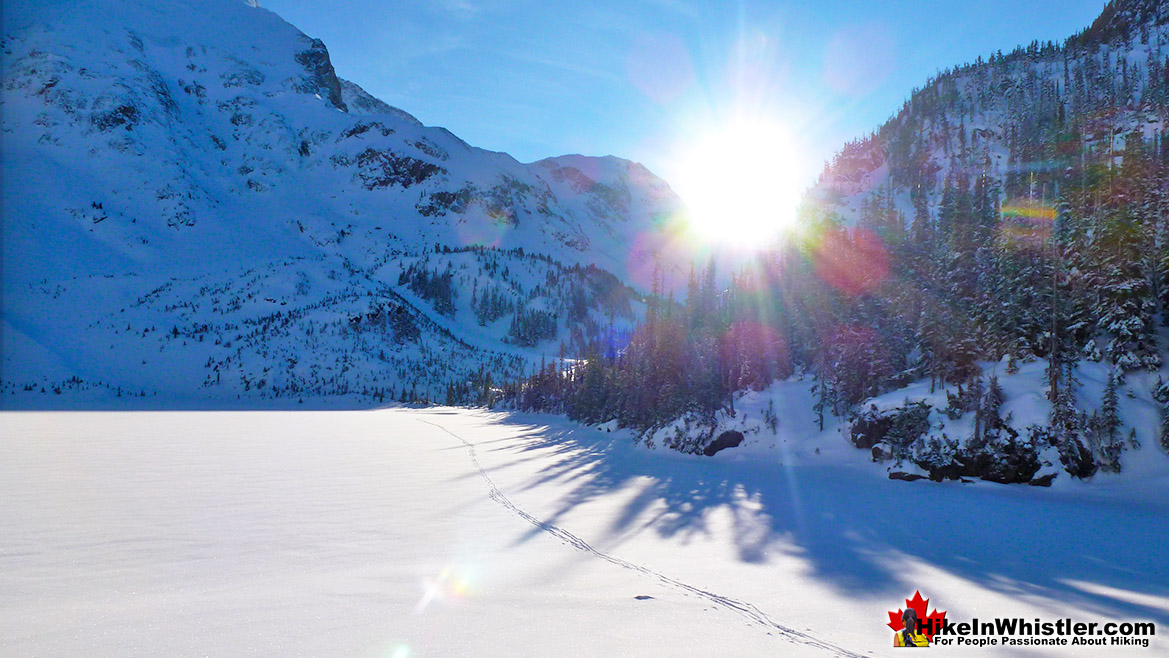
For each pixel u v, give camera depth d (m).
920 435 33.31
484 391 166.75
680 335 58.19
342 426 83.00
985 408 31.33
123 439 54.53
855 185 172.62
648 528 19.81
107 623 9.89
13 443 48.66
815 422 42.44
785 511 23.33
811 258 63.88
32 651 8.65
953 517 22.48
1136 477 26.94
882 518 22.22
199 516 19.80
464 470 35.09
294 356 196.25
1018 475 29.05
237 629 9.66
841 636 9.96
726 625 10.31
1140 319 31.95
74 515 19.59
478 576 13.29
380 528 18.52
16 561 13.91
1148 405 29.42
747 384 52.59
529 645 9.12
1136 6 186.25
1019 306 36.88
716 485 30.17
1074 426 28.84
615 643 9.28
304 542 16.38
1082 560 16.41
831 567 15.09
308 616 10.37
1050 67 190.50
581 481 31.06
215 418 102.25
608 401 71.62
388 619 10.27
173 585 12.20
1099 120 123.81
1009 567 15.56
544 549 16.30
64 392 157.50
